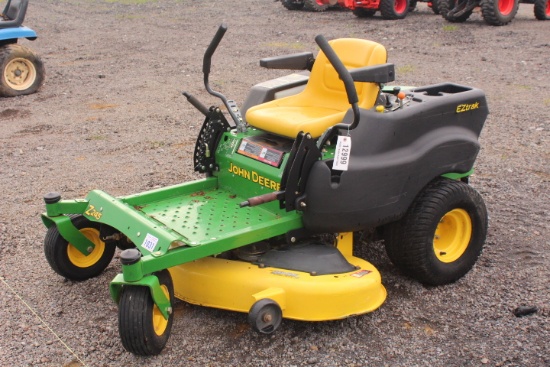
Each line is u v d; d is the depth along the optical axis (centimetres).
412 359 349
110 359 354
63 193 587
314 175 375
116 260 464
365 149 382
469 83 930
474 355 349
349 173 373
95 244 434
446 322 382
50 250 416
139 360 353
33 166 663
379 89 418
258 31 1445
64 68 1147
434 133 408
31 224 525
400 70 1010
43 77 989
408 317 389
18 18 982
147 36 1450
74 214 417
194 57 1206
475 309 395
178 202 426
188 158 673
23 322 389
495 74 981
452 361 346
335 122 401
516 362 342
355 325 381
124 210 384
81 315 397
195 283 374
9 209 555
